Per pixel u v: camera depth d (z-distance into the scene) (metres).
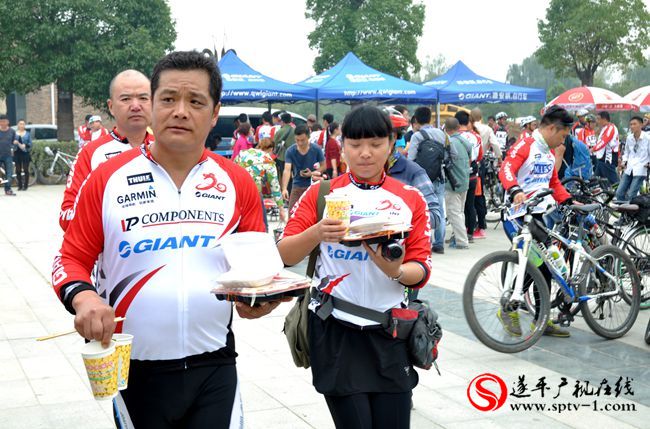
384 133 3.19
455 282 8.72
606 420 4.64
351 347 3.15
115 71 25.72
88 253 2.58
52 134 28.75
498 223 13.84
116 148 4.12
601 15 39.56
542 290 6.00
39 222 13.74
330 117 15.66
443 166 10.29
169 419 2.63
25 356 5.80
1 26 24.95
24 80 24.97
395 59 39.81
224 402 2.65
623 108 20.67
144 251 2.54
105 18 25.22
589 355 6.00
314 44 40.72
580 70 42.88
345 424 3.14
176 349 2.58
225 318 2.67
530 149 6.36
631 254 7.60
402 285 3.21
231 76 17.14
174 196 2.58
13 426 4.49
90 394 5.00
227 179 2.66
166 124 2.50
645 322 7.11
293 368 5.53
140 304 2.55
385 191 3.25
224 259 2.62
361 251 3.14
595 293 6.46
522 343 5.95
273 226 12.96
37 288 8.29
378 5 39.38
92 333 2.29
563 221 6.51
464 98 18.64
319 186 3.30
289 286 2.48
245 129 14.70
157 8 26.48
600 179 8.45
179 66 2.51
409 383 3.18
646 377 5.46
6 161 18.66
